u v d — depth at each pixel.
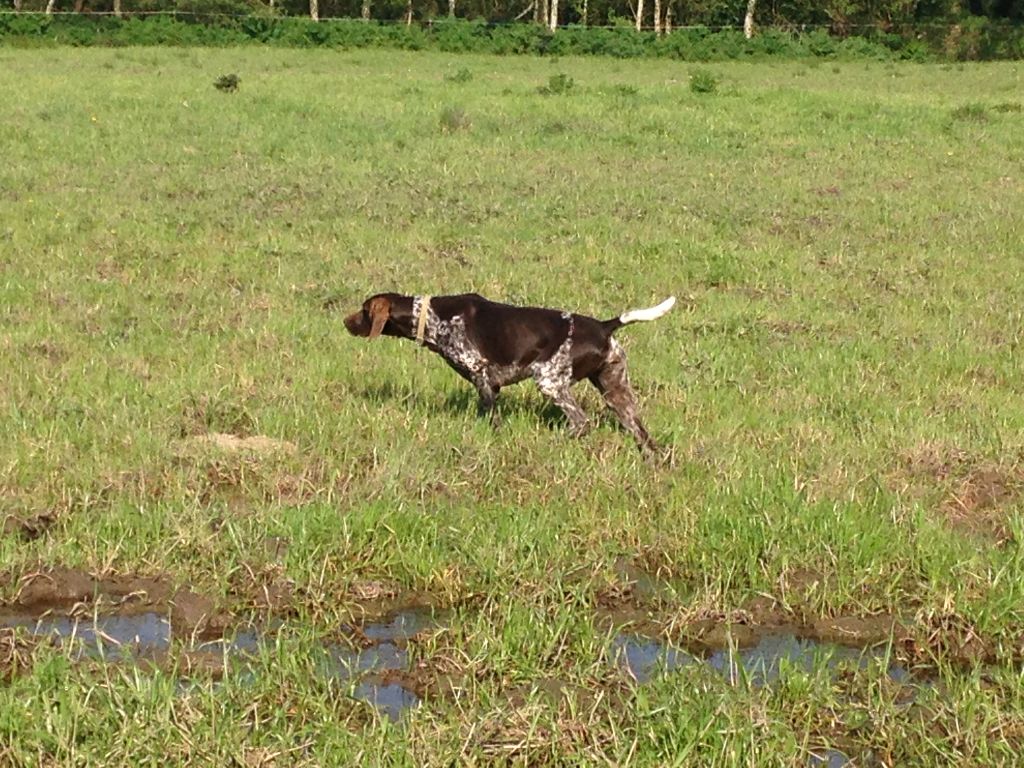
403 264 13.23
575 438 8.31
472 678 5.56
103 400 8.73
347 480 7.59
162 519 6.84
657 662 5.66
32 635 5.83
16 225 14.26
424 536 6.76
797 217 16.67
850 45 47.16
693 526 7.03
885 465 8.23
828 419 9.11
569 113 25.61
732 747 4.93
